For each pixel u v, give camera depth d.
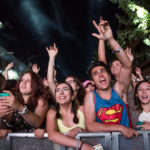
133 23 7.62
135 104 3.05
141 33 7.01
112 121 2.61
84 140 2.38
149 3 7.06
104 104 2.65
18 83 3.02
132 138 2.35
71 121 2.67
